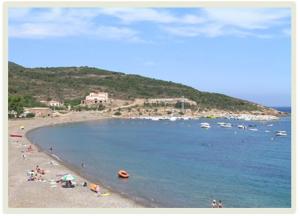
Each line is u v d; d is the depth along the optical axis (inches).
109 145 5398.6
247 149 5418.3
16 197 2177.7
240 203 2479.1
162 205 2293.3
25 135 5890.8
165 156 4500.5
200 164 3981.3
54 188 2432.3
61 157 3998.5
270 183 3090.6
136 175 3225.9
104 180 2928.2
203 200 2501.2
